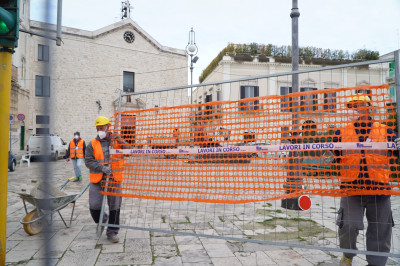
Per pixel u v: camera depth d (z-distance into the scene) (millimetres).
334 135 3412
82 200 7145
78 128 25016
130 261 3492
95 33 25812
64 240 4219
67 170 13281
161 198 4172
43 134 2301
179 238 4344
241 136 4332
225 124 4168
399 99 3086
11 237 4371
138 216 5594
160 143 4566
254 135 3973
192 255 3691
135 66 27625
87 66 25562
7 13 3174
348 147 3207
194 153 4117
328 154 3404
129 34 27438
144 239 4297
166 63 29047
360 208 3154
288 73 3650
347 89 3361
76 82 25062
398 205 6156
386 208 3057
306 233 4547
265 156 4434
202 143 4328
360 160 3154
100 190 4438
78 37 25188
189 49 24125
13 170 13070
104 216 4660
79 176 10039
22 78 22969
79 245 4016
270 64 22875
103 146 4488
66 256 3619
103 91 26172
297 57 6508
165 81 28969
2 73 3307
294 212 5879
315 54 23766
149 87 28219
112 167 4488
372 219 3105
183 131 4457
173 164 4352
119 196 4367
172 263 3439
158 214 5742
